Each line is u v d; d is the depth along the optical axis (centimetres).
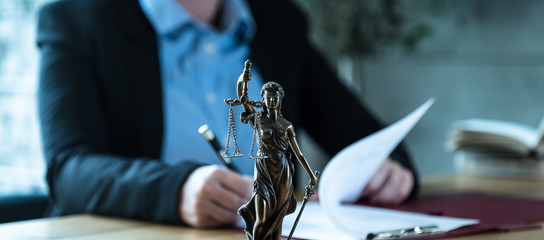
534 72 414
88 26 156
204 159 161
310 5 401
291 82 177
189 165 104
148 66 158
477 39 439
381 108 490
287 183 66
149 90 157
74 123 135
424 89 468
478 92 441
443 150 460
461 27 445
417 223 94
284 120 68
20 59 344
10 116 340
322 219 96
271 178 66
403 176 133
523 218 106
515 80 423
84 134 134
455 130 216
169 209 99
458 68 450
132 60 157
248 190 99
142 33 159
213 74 167
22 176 335
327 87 187
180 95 163
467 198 139
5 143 338
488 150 205
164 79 163
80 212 115
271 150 67
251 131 167
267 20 180
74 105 139
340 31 403
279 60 177
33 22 346
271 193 66
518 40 420
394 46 414
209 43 167
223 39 170
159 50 162
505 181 184
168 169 105
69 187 117
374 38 409
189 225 99
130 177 107
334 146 181
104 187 110
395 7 411
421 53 466
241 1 178
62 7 160
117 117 154
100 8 158
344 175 95
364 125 180
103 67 154
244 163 164
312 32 404
